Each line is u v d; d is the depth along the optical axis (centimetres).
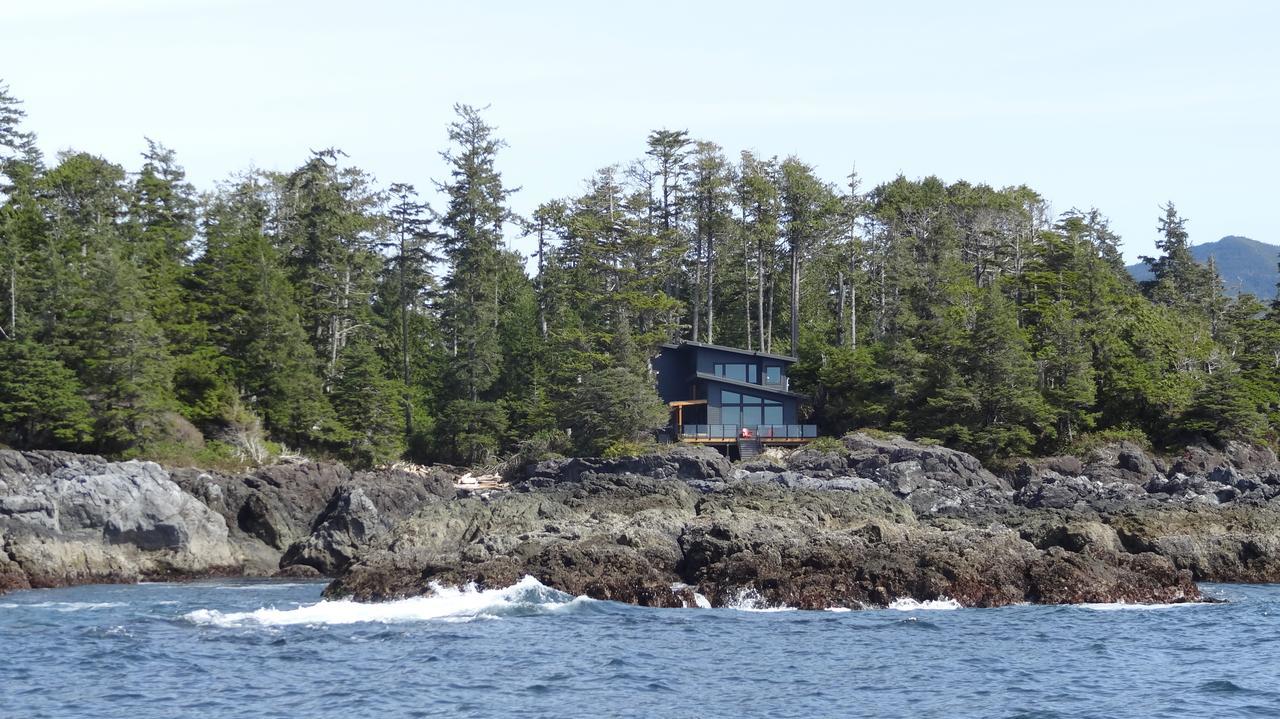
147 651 4031
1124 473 8769
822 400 10719
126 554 6619
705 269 12562
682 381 10494
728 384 10162
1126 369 10025
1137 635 4312
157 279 9575
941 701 3409
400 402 10644
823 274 13112
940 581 4991
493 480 9375
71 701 3416
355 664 3819
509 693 3472
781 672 3731
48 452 7088
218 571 6894
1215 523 6419
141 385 8194
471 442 10175
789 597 4897
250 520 7400
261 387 9419
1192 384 10012
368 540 6925
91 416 8062
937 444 9181
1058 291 10719
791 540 5409
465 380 10731
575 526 5803
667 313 10944
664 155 12244
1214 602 5103
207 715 3266
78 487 6562
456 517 6134
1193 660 3906
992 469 9156
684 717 3253
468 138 11700
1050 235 11062
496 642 4150
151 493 6769
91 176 10212
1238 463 9231
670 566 5397
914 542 5459
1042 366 10006
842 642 4169
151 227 10412
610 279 11544
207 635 4300
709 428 9800
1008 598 5019
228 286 9575
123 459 7950
